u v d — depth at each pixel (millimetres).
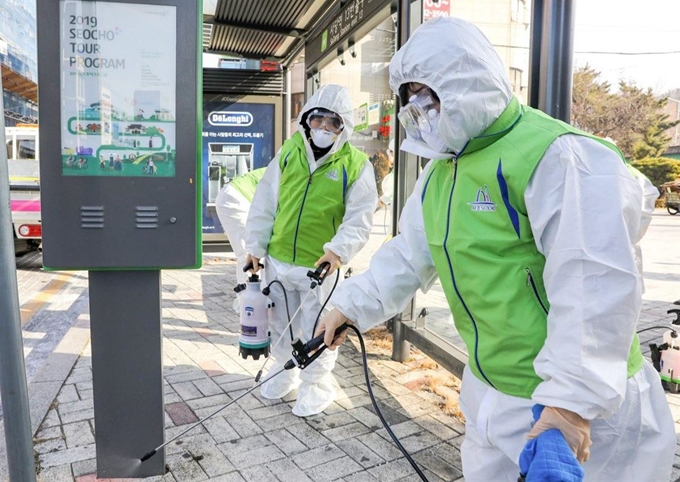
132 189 2230
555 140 1311
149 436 2461
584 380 1161
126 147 2209
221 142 7672
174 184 2254
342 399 3410
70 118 2160
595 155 1285
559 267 1238
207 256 9078
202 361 4066
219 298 6168
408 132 1613
